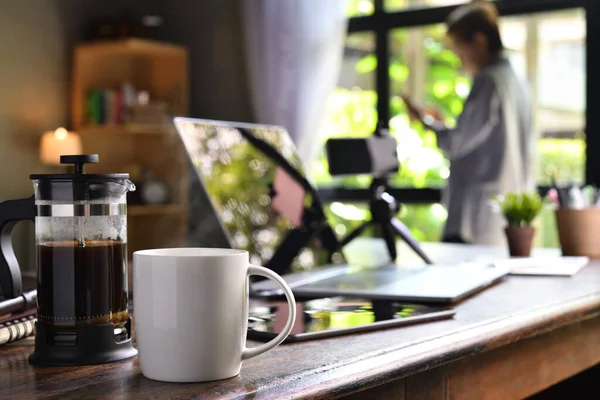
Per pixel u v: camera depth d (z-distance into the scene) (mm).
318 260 1474
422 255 1700
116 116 4578
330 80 4387
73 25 4645
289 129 4449
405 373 795
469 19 3686
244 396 645
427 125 3758
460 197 3658
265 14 4516
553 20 3691
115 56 4812
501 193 3562
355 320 936
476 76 3654
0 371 708
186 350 666
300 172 1510
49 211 739
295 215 1440
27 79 4391
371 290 1162
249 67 4617
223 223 1228
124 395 629
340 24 4352
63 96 4598
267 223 1346
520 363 1078
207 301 669
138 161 4859
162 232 4734
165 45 4637
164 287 667
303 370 720
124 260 778
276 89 4484
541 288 1292
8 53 4289
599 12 3562
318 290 1172
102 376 691
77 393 634
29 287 1039
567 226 1896
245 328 710
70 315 732
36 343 748
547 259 1656
